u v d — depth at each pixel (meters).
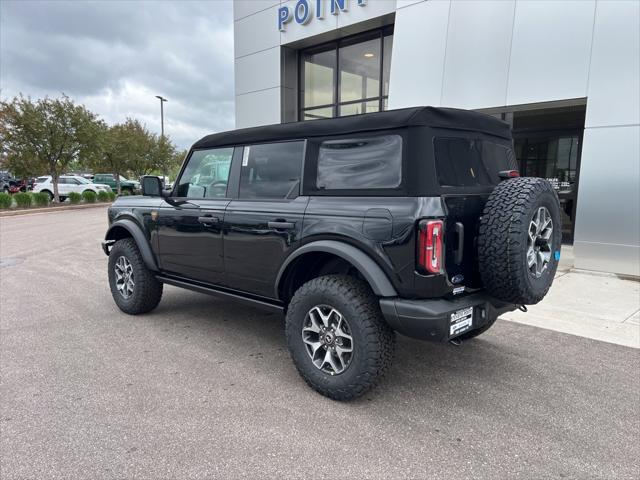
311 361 3.31
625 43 6.75
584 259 7.36
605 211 7.08
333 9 11.48
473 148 3.39
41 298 5.98
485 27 8.10
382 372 3.08
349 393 3.11
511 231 2.84
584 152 7.20
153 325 4.86
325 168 3.39
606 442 2.75
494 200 2.99
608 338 4.49
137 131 34.59
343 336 3.13
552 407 3.16
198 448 2.66
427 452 2.64
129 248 5.05
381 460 2.56
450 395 3.33
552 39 7.39
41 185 28.23
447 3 8.54
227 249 3.96
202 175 4.39
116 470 2.46
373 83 11.84
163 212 4.61
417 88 9.05
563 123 9.87
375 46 11.70
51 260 8.88
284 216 3.48
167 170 36.94
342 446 2.69
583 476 2.44
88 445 2.69
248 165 3.96
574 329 4.75
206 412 3.06
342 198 3.24
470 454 2.62
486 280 3.00
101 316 5.18
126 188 35.12
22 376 3.60
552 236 3.22
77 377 3.59
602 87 6.97
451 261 2.91
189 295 6.18
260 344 4.32
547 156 10.19
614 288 6.38
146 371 3.71
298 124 3.59
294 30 12.50
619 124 6.87
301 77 13.47
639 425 2.93
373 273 2.95
